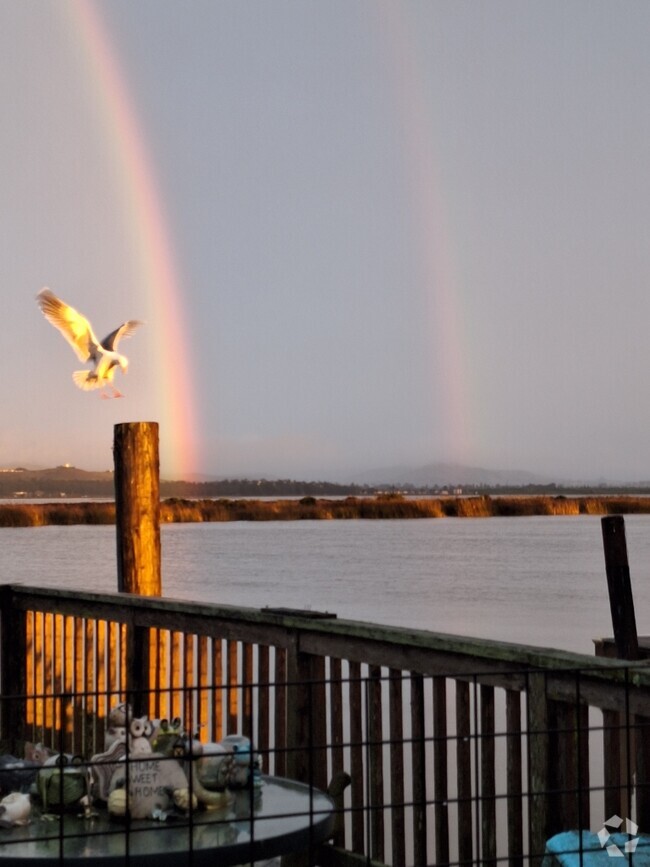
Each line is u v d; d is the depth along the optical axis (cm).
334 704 634
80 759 496
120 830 433
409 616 3058
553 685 522
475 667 559
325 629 627
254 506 17400
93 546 8169
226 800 473
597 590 4072
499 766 985
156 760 427
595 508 16538
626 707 474
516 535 10862
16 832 445
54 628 877
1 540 9556
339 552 7394
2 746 871
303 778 654
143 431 1012
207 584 4391
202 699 757
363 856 602
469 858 562
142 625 793
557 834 520
